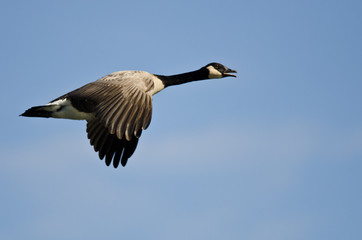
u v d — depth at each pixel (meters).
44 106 13.62
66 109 13.62
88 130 13.89
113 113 11.12
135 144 13.08
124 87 11.84
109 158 13.31
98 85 12.41
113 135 13.46
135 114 11.20
